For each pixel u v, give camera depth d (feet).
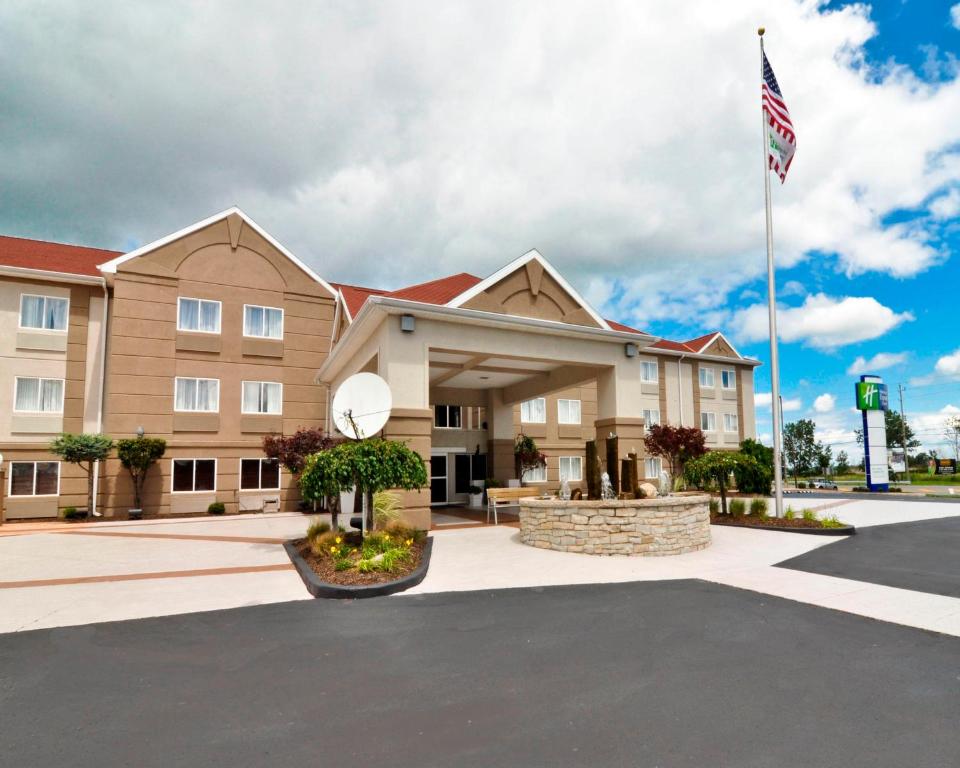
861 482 155.53
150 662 15.99
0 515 56.39
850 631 18.29
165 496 64.49
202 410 67.92
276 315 73.51
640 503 32.86
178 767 10.53
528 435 87.81
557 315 49.11
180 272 68.59
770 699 13.26
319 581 24.66
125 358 64.59
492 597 23.02
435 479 70.38
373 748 11.18
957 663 15.52
